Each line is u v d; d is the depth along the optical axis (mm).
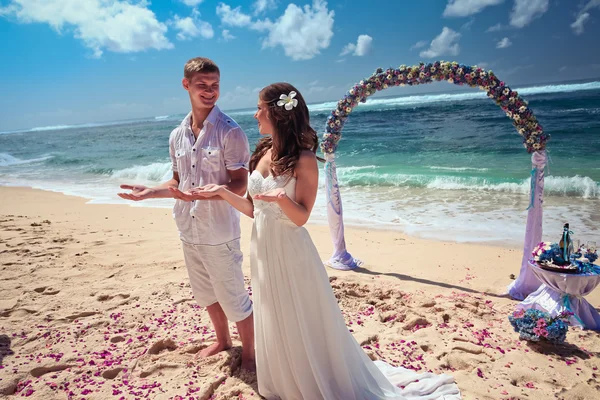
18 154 31797
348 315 4402
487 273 5551
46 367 3328
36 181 16688
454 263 5949
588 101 29984
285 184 2541
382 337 3898
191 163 2992
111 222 8742
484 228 7477
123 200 11469
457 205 9219
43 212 10047
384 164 15258
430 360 3496
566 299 4105
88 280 5312
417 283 5254
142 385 3088
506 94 4973
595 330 4012
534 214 4785
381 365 3287
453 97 52281
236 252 3123
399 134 23672
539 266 4250
